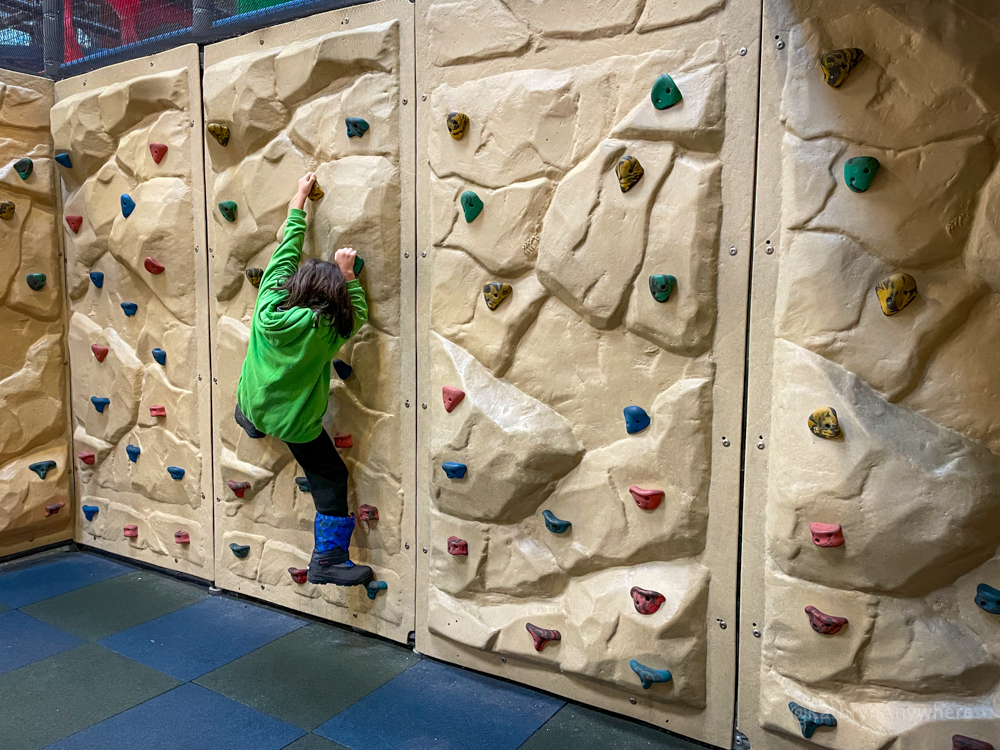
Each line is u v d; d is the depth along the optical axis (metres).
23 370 3.21
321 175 2.39
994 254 1.53
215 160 2.66
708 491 1.90
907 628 1.67
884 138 1.61
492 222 2.11
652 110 1.85
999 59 1.51
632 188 1.89
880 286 1.62
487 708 2.15
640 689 2.00
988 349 1.57
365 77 2.31
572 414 2.06
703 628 1.94
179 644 2.51
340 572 2.36
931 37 1.55
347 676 2.31
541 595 2.19
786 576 1.79
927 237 1.58
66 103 3.05
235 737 1.99
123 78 2.90
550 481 2.12
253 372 2.27
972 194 1.55
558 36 1.99
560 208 1.99
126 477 3.16
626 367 1.97
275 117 2.48
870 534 1.64
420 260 2.29
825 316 1.69
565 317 2.05
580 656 2.07
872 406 1.65
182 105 2.73
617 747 1.97
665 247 1.86
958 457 1.58
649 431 1.95
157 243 2.81
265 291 2.25
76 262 3.19
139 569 3.19
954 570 1.63
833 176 1.66
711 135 1.80
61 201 3.23
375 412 2.42
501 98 2.06
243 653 2.45
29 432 3.24
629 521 1.99
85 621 2.68
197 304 2.80
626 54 1.90
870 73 1.61
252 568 2.78
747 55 1.76
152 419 3.00
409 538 2.42
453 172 2.17
